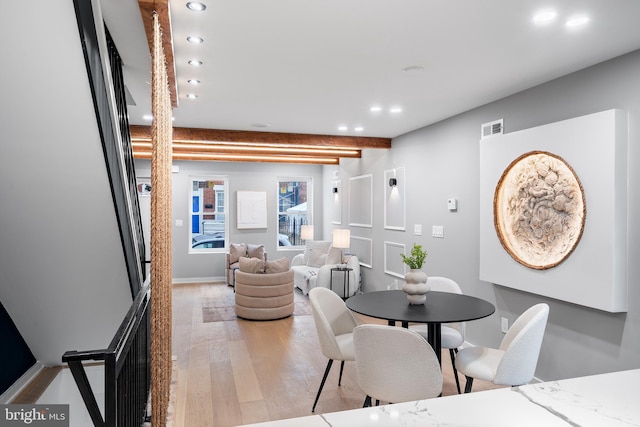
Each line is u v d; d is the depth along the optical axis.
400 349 2.20
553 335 3.38
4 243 2.34
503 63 3.00
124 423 1.76
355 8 2.17
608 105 2.94
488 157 3.96
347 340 3.14
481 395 1.22
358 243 7.25
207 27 2.39
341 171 8.05
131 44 2.55
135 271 2.92
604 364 2.98
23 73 1.58
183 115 4.62
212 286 8.22
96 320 3.11
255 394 3.38
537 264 3.47
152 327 1.88
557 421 1.06
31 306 2.85
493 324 4.04
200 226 8.80
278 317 5.69
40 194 2.11
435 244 4.98
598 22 2.34
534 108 3.55
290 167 9.20
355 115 4.59
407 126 5.20
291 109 4.34
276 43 2.62
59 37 1.48
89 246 2.49
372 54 2.81
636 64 2.76
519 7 2.16
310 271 7.36
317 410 3.11
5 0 1.35
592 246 2.97
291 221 9.38
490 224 3.95
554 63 3.00
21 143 1.85
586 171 3.02
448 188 4.71
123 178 2.34
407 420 1.07
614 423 1.05
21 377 3.08
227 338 4.87
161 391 2.16
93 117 1.78
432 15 2.25
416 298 3.02
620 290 2.84
